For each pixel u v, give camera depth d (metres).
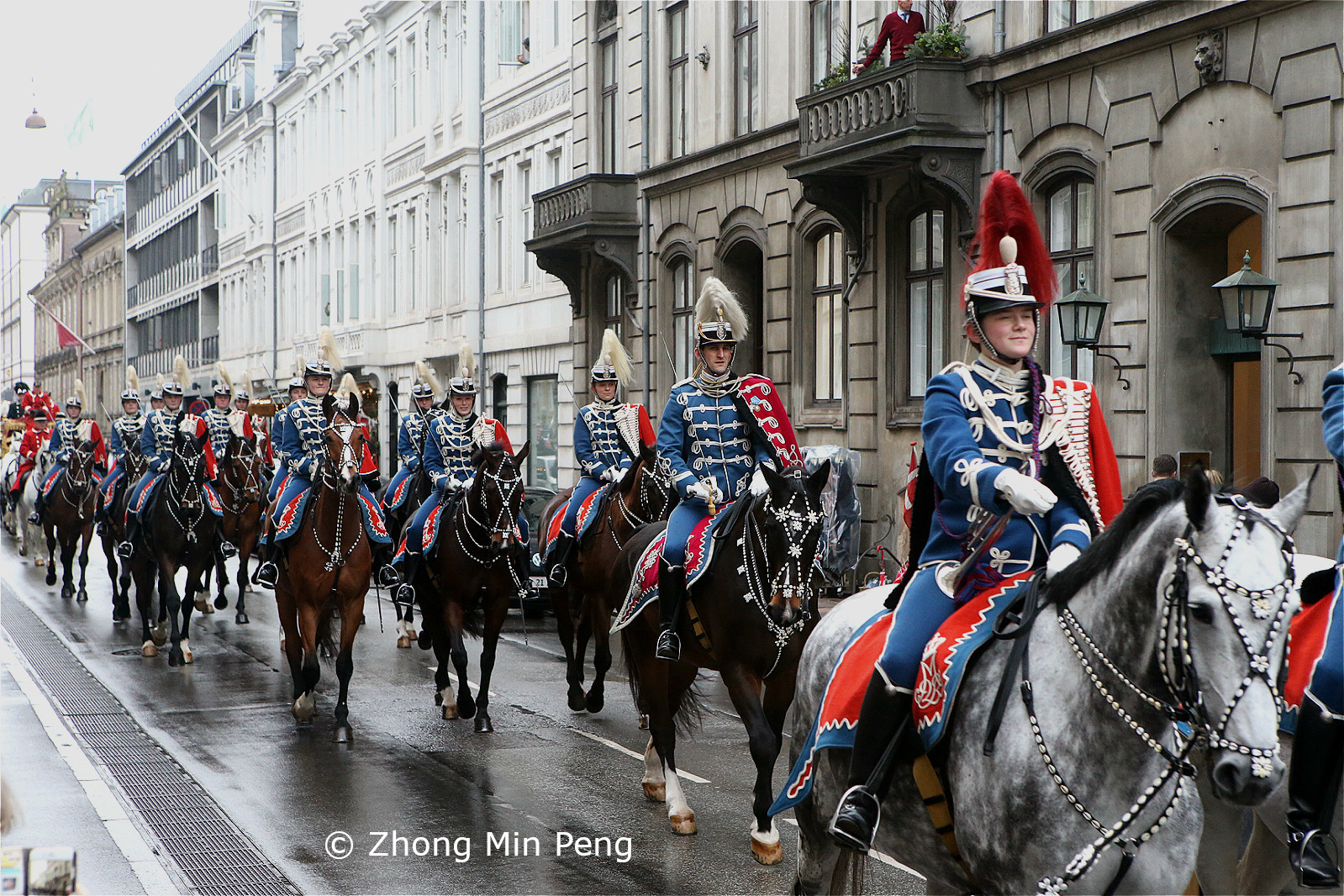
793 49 20.77
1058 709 4.12
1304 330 12.23
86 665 14.77
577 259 27.62
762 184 21.73
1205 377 14.09
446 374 35.41
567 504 12.66
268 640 16.78
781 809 5.45
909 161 17.31
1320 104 12.09
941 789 4.57
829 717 4.88
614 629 8.71
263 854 7.69
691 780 9.47
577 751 10.48
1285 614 3.44
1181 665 3.58
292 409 12.07
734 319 8.20
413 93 38.59
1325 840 4.71
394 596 14.50
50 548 23.62
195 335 64.69
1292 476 12.34
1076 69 15.16
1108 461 4.64
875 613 5.27
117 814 8.47
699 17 23.41
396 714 12.06
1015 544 4.60
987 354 4.66
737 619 7.68
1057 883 4.03
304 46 48.09
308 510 11.48
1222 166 13.22
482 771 9.79
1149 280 14.11
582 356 27.67
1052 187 15.88
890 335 18.70
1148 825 4.00
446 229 35.62
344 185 43.97
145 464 18.36
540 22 30.48
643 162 25.14
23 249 110.88
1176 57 13.74
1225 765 3.38
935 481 4.68
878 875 7.23
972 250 5.20
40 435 30.20
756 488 7.83
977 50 16.73
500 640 16.92
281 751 10.44
